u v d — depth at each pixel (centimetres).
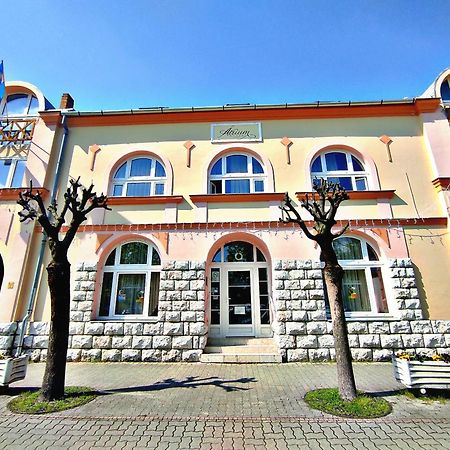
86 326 962
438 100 1158
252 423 477
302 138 1172
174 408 539
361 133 1172
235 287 1062
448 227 1021
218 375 758
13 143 1203
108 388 657
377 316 969
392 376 738
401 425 466
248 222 1041
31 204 1093
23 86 1262
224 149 1166
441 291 960
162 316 964
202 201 1088
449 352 899
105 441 424
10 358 655
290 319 942
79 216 688
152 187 1148
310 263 994
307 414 508
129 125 1223
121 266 1053
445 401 558
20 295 996
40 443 420
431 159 1113
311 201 1067
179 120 1216
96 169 1162
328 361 898
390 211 1056
